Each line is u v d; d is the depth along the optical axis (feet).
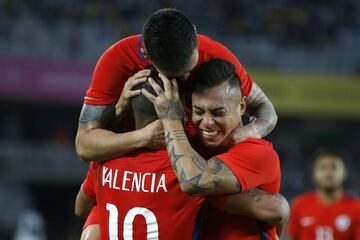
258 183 34.04
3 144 187.93
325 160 76.59
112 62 35.70
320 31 221.87
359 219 76.54
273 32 215.72
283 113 204.54
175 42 31.81
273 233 35.86
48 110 206.08
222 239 35.24
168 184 33.78
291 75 204.23
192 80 33.76
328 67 209.67
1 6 191.42
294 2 228.22
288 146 225.35
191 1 216.13
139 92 34.37
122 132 36.99
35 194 200.95
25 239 155.12
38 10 195.52
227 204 34.19
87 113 36.06
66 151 190.29
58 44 190.80
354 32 226.38
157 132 34.04
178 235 34.14
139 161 34.42
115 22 201.46
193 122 34.06
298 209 78.89
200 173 32.76
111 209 35.04
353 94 207.72
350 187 203.31
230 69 33.65
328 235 77.10
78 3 203.51
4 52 185.06
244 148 34.09
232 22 214.07
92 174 37.91
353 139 234.38
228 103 33.37
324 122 235.61
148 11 209.56
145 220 34.09
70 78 189.57
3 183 181.57
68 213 200.95
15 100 192.13
